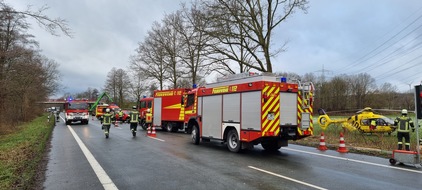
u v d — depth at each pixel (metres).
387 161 9.31
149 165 8.49
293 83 10.85
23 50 22.39
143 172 7.56
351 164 8.76
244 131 10.77
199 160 9.36
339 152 11.34
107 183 6.46
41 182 6.62
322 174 7.37
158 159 9.52
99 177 7.02
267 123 10.12
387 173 7.53
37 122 32.09
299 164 8.73
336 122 19.05
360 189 6.04
